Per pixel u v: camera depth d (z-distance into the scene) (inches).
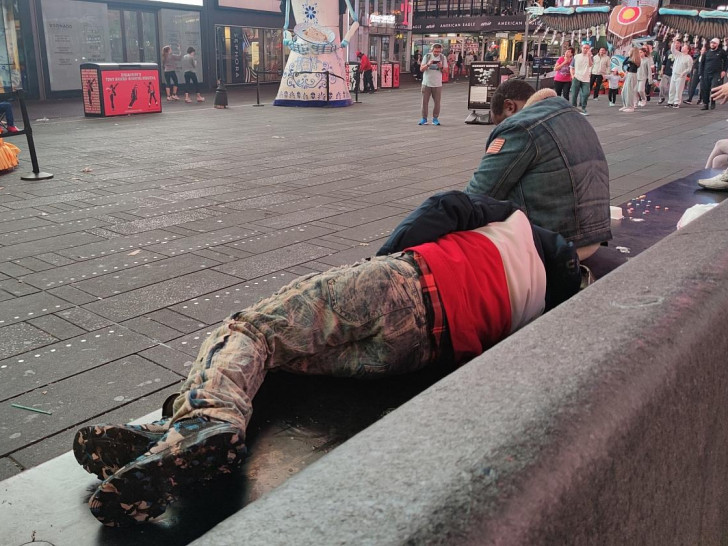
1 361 122.4
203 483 65.2
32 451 95.5
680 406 38.9
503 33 1801.2
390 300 77.8
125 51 848.3
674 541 42.6
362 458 27.2
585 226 122.6
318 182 297.7
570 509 27.9
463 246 85.6
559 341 37.2
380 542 22.2
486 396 31.4
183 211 240.4
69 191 275.7
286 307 75.4
